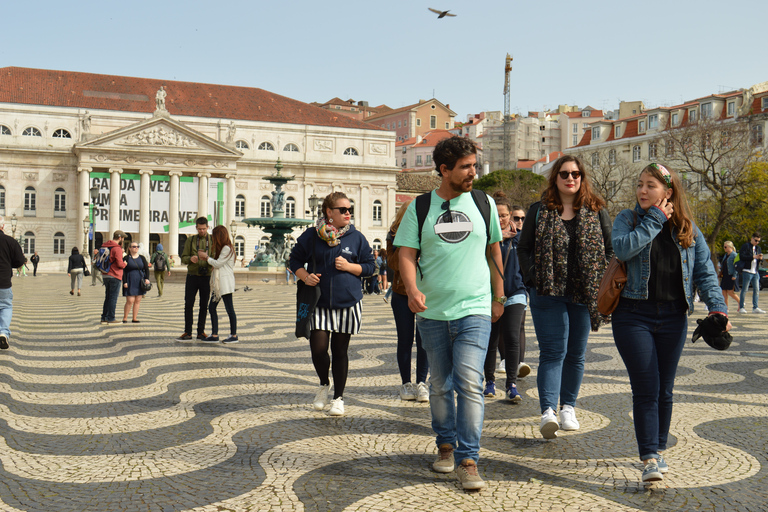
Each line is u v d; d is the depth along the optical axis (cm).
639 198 430
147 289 1442
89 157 6488
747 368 847
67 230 6712
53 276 5278
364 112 14012
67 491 392
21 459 454
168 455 465
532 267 526
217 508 366
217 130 7200
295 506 370
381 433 532
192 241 1118
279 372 810
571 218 524
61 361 882
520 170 7925
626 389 712
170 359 902
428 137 12038
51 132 6681
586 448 491
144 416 580
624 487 405
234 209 7006
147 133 6638
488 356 689
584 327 538
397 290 665
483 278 431
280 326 1379
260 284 3734
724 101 6116
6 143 6531
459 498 385
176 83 7650
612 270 432
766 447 489
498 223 446
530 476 426
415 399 664
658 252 426
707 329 423
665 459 460
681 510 367
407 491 396
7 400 636
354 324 597
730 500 381
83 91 7062
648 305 427
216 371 808
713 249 4316
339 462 453
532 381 780
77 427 541
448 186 435
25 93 6756
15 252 983
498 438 520
